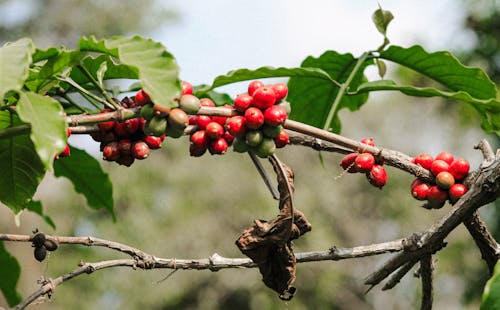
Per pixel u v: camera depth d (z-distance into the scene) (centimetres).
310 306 575
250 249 104
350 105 130
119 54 98
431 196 109
